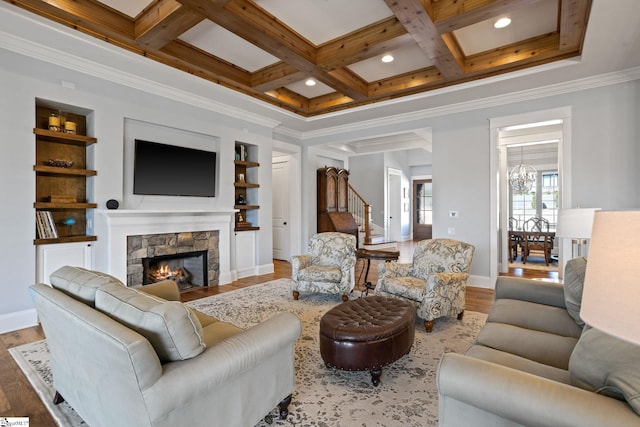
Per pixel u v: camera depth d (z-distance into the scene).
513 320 2.12
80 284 1.73
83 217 3.89
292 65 3.70
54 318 1.61
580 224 2.58
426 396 2.08
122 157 3.96
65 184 3.76
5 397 2.05
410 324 2.43
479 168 4.84
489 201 4.76
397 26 3.12
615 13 2.64
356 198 9.73
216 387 1.39
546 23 3.25
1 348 2.74
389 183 10.81
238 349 1.49
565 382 1.35
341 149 8.00
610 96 3.94
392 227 11.33
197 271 4.93
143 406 1.18
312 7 2.96
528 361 1.53
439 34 3.05
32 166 3.25
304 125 6.20
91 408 1.54
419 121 5.40
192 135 4.82
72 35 3.03
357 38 3.38
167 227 4.38
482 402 1.13
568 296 2.05
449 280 3.21
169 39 3.15
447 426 1.26
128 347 1.15
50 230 3.44
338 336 2.20
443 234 5.14
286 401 1.86
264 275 5.74
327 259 4.43
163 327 1.29
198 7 2.67
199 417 1.36
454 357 1.26
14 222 3.16
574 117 4.15
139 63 3.59
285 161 7.33
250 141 5.61
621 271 0.71
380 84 4.68
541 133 5.61
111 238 3.82
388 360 2.22
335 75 4.11
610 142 3.95
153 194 4.30
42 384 2.19
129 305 1.42
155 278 4.44
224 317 3.54
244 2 2.85
